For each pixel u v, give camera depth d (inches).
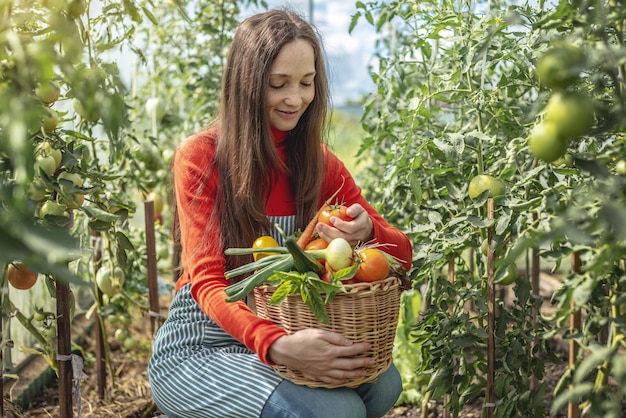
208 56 135.3
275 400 65.4
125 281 111.0
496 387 75.3
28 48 44.7
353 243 69.9
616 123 45.9
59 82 65.8
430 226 78.6
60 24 45.1
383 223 81.0
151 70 144.3
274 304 61.8
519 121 80.6
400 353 104.1
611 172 57.5
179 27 138.6
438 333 76.1
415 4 91.2
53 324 86.4
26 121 38.8
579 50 44.0
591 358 46.1
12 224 36.6
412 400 100.2
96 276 99.0
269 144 72.9
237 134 72.6
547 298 91.7
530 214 64.6
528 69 76.2
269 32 70.7
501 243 71.9
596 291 59.2
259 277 63.0
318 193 78.0
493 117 80.4
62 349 75.8
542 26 51.1
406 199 96.3
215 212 72.4
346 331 63.4
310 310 63.5
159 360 72.9
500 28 62.6
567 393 46.9
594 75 46.4
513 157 75.7
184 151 74.6
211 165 73.8
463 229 77.6
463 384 80.0
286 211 78.1
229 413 67.2
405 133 90.0
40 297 112.6
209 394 68.1
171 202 82.5
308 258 62.6
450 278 87.3
